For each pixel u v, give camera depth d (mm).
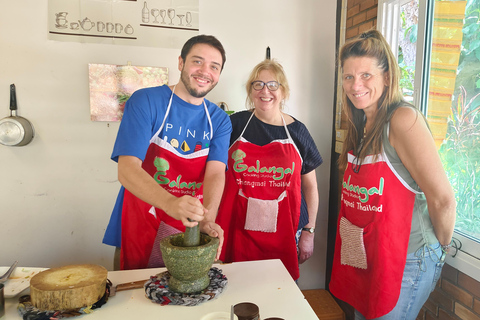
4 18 2131
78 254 2379
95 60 2250
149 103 1515
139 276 1310
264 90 1939
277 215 2023
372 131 1567
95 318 1026
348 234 1708
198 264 1116
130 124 1457
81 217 2359
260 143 2033
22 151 2240
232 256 2076
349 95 1652
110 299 1137
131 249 1677
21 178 2258
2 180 2236
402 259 1493
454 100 1549
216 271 1314
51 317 1001
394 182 1501
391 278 1511
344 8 2396
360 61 1575
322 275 2727
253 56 2434
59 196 2318
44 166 2277
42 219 2311
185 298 1113
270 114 2018
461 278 1519
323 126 2596
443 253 1487
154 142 1587
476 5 1429
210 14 2354
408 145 1411
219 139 1694
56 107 2248
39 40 2180
